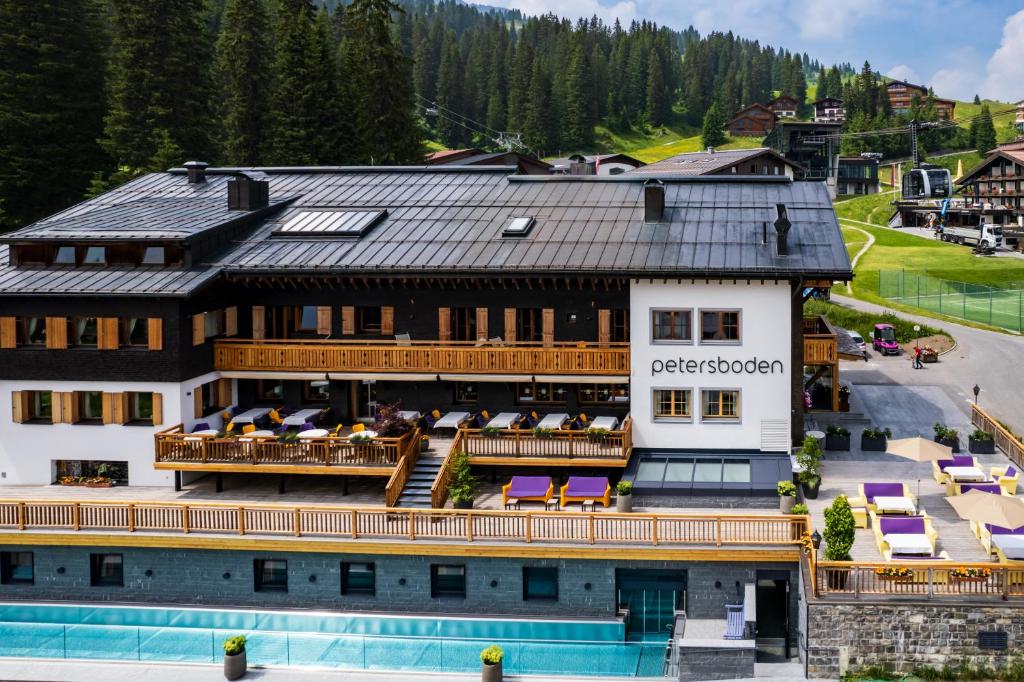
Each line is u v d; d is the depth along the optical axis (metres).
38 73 76.75
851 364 67.31
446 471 40.41
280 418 45.03
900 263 103.56
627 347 43.59
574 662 33.56
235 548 37.47
